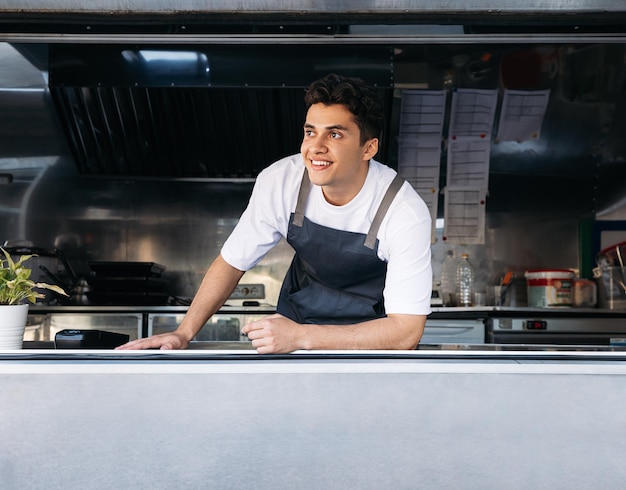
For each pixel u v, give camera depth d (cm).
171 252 456
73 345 155
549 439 138
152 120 421
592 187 461
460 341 384
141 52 371
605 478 137
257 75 369
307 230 189
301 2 201
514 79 444
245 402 136
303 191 185
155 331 389
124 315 388
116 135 428
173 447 135
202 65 370
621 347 169
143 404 135
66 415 134
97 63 372
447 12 207
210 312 189
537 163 459
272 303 451
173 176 449
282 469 136
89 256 453
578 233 461
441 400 137
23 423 134
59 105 411
